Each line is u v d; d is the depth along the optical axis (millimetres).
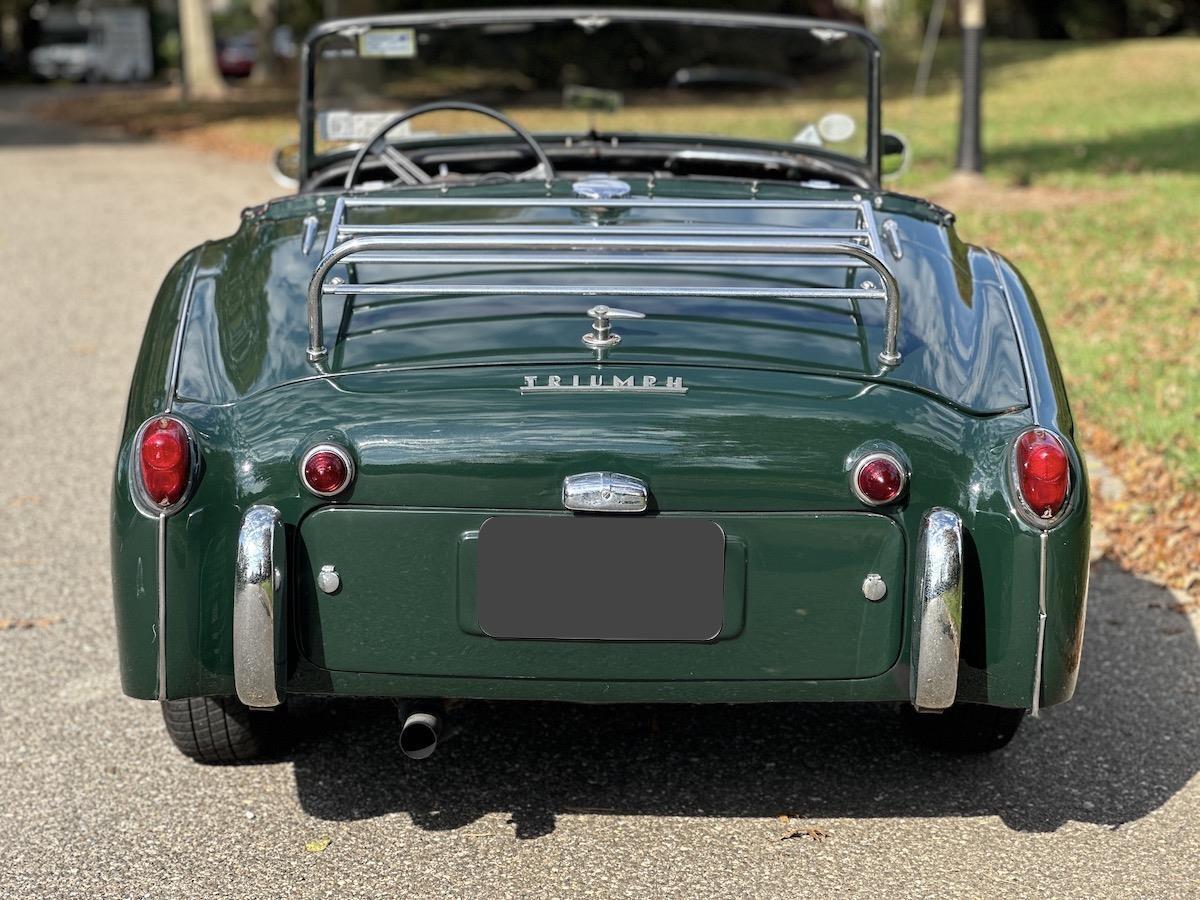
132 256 10375
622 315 2807
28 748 3402
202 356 2834
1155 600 4316
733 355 2734
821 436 2596
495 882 2824
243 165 16578
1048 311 7797
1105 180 12430
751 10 21672
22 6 47625
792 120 4441
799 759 3338
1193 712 3602
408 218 3379
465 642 2646
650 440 2580
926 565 2562
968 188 12234
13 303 8773
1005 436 2646
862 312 2924
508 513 2609
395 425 2604
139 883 2828
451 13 4152
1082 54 27609
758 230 2820
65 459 5730
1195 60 25516
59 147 19047
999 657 2656
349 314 2910
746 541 2607
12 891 2799
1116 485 5242
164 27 47219
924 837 2998
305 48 4195
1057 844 2977
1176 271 8656
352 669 2678
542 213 3385
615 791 3186
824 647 2648
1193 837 3006
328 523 2623
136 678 2707
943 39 34312
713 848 2949
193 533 2641
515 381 2656
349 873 2859
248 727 3205
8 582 4438
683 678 2654
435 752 3365
